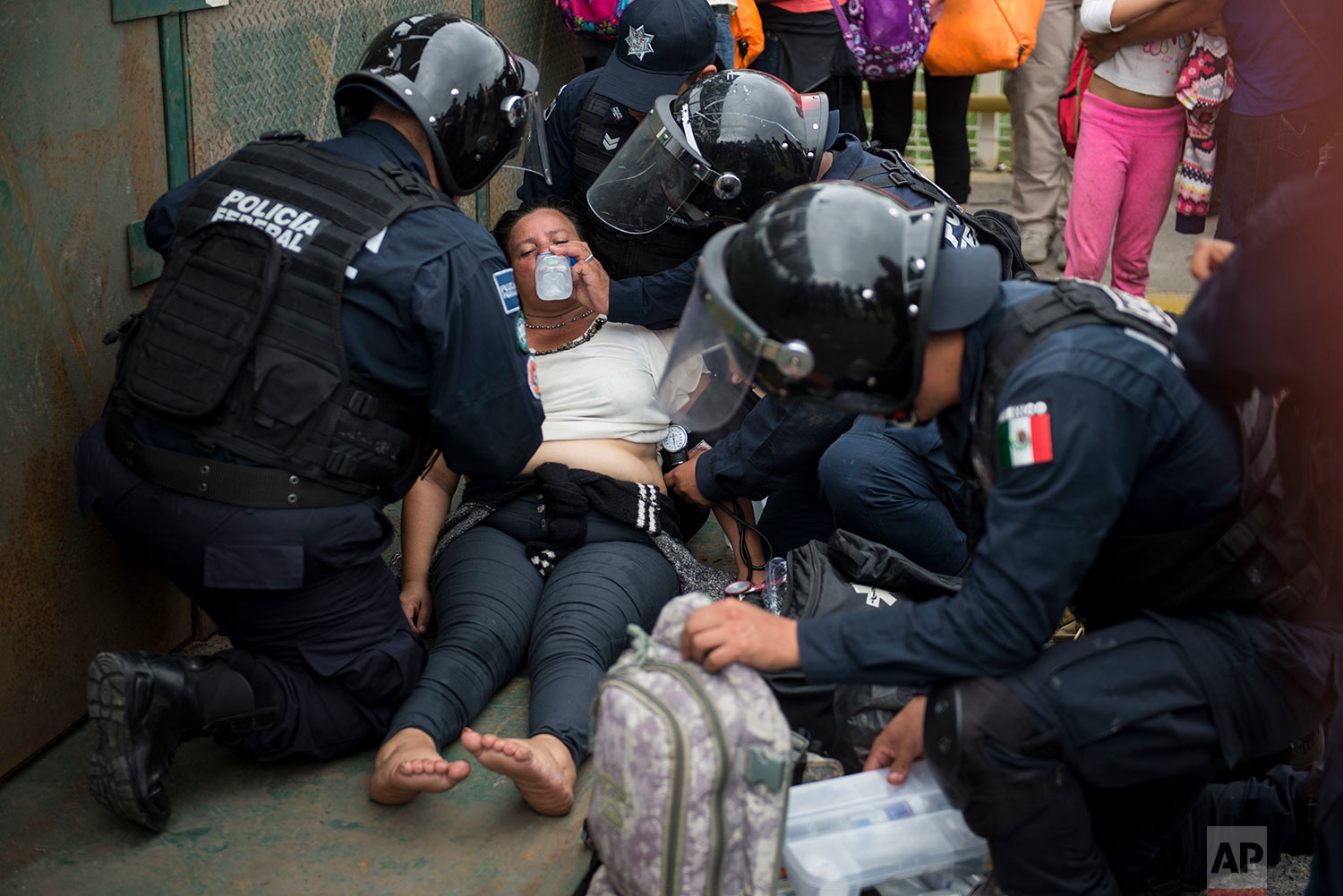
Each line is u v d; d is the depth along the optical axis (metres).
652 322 2.86
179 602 2.79
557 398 2.85
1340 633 1.90
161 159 2.64
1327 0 3.88
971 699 1.78
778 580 2.59
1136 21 4.29
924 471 2.75
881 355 1.75
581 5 4.29
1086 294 1.79
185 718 2.20
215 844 2.23
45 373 2.35
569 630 2.55
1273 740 1.85
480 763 2.18
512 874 2.16
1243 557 1.79
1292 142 4.04
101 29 2.41
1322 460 1.79
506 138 2.38
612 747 1.76
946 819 2.03
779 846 1.78
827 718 2.27
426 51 2.30
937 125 5.44
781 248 1.74
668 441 3.03
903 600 2.40
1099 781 1.84
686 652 1.82
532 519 2.78
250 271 2.13
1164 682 1.78
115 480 2.22
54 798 2.34
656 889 1.76
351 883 2.14
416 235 2.17
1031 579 1.69
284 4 3.06
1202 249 1.94
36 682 2.42
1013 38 5.09
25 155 2.26
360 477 2.22
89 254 2.44
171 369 2.15
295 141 2.31
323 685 2.35
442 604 2.68
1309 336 1.64
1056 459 1.66
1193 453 1.73
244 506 2.15
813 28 4.64
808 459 2.75
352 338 2.14
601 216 2.83
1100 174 4.57
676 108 2.75
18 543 2.33
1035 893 1.89
